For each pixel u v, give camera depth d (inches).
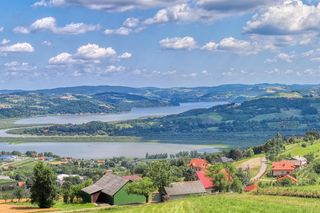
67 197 5841.5
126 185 5698.8
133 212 3358.8
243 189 6742.1
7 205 5359.3
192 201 3782.0
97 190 5738.2
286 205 3378.4
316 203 3545.8
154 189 5812.0
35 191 5009.8
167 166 6210.6
